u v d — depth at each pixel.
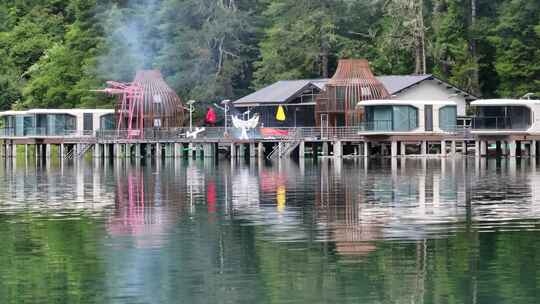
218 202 66.38
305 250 46.94
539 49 142.50
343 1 159.12
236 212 60.56
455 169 97.12
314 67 160.50
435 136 124.38
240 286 40.53
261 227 53.94
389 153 131.25
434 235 50.56
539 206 62.12
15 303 38.62
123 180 87.88
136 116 138.12
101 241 49.81
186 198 69.44
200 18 165.25
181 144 133.62
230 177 90.00
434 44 149.38
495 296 38.78
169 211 61.41
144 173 98.06
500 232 51.31
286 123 139.75
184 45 160.38
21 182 86.69
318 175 90.62
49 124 140.50
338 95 130.38
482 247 47.19
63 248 47.94
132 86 139.00
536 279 41.00
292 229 53.09
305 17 157.75
